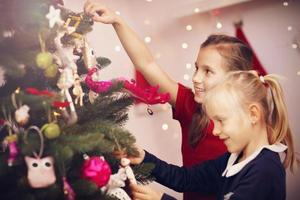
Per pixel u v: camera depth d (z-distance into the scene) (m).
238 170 1.38
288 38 2.75
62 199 1.20
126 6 2.62
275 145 1.40
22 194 1.17
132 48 1.80
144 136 2.72
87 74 1.43
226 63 1.73
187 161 1.87
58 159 1.14
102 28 2.55
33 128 1.17
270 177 1.33
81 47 1.40
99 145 1.23
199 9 2.64
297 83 2.76
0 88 1.30
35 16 1.22
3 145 1.24
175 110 1.88
